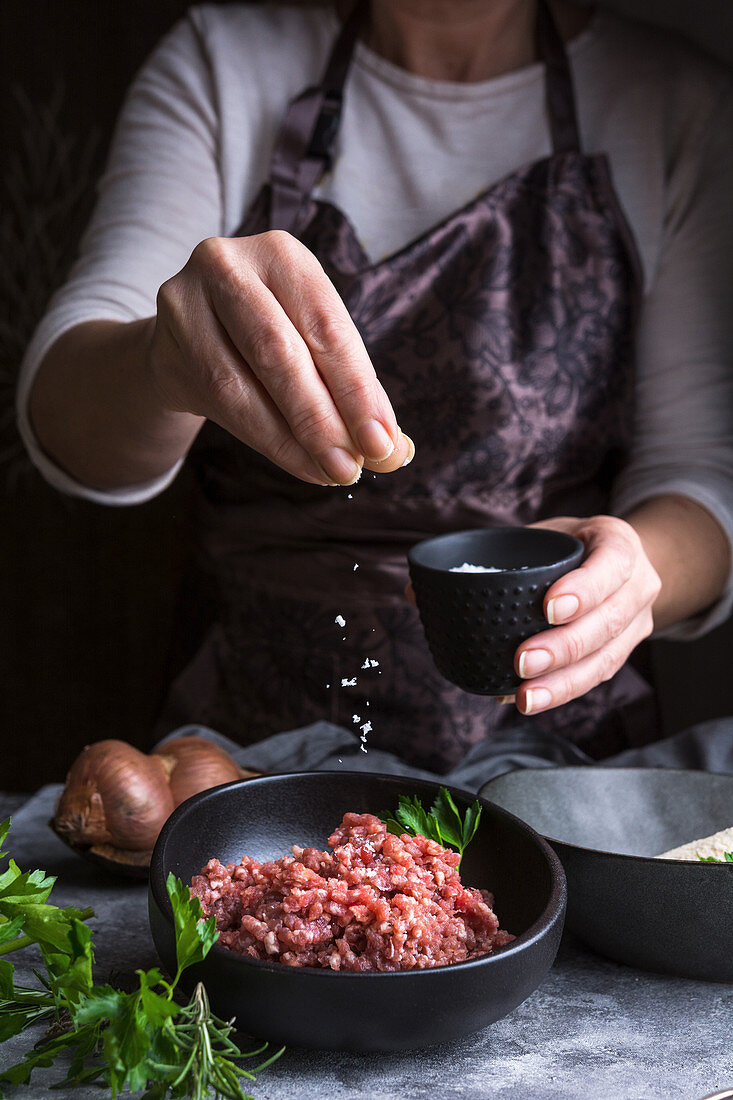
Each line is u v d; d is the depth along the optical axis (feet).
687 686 7.32
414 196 4.21
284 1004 1.81
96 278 3.82
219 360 2.23
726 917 2.17
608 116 4.21
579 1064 2.04
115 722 8.37
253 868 2.18
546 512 4.20
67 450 3.69
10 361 7.88
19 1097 1.89
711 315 4.22
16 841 3.02
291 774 2.47
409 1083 1.97
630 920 2.25
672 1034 2.15
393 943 1.95
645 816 2.76
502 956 1.87
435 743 4.18
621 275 4.12
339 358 2.14
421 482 4.05
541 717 4.29
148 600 8.15
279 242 2.25
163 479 3.76
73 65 7.57
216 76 4.19
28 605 8.23
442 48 4.13
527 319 4.05
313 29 4.33
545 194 4.06
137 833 2.63
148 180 4.09
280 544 4.19
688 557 3.65
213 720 4.42
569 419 4.12
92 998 1.75
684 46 4.34
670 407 4.26
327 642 4.18
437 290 3.99
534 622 2.52
